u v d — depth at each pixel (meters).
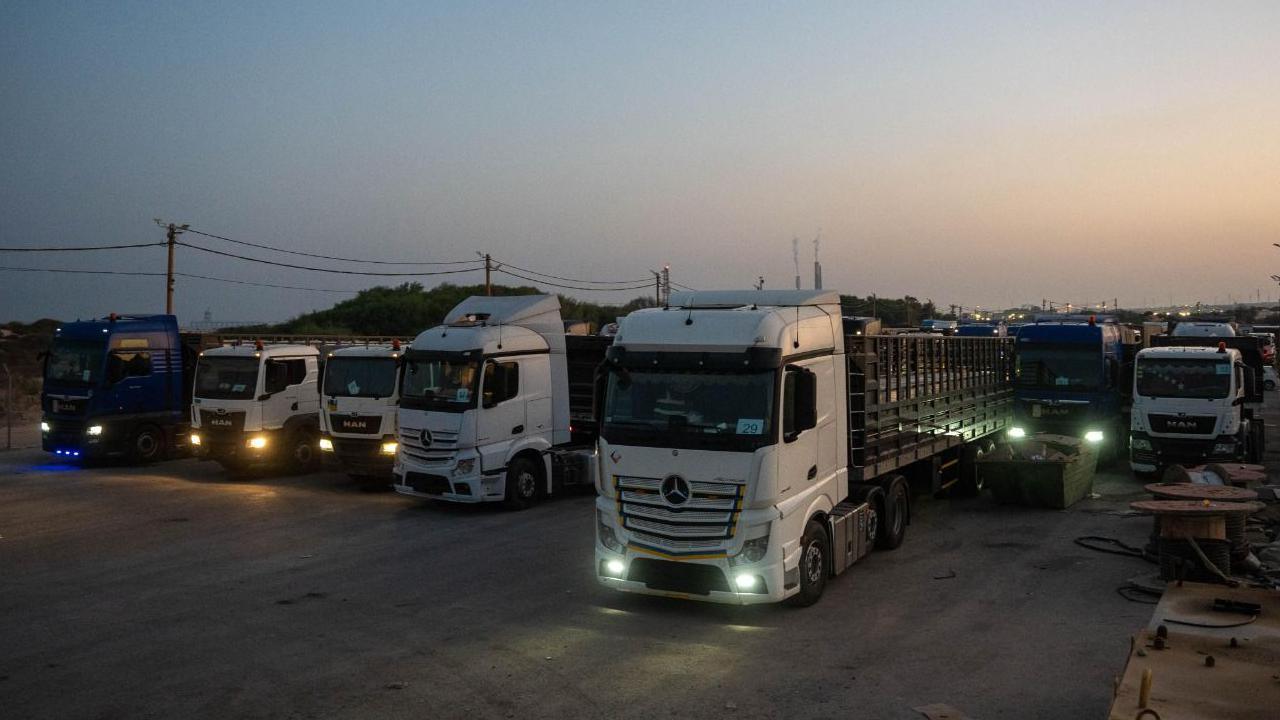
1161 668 4.30
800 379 9.00
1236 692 4.02
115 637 8.55
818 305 10.44
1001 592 9.92
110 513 15.27
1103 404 18.84
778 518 8.75
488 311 16.08
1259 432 19.03
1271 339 46.75
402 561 11.73
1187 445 17.16
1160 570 9.84
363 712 6.71
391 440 17.05
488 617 9.21
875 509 11.74
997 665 7.59
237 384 19.02
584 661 7.83
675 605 9.62
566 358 16.77
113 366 20.66
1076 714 6.54
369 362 17.42
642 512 9.08
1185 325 23.91
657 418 9.12
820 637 8.43
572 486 17.62
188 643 8.37
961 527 13.61
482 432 14.84
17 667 7.73
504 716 6.62
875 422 11.35
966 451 15.91
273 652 8.10
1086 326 19.17
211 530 13.82
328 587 10.43
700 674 7.48
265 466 19.47
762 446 8.70
